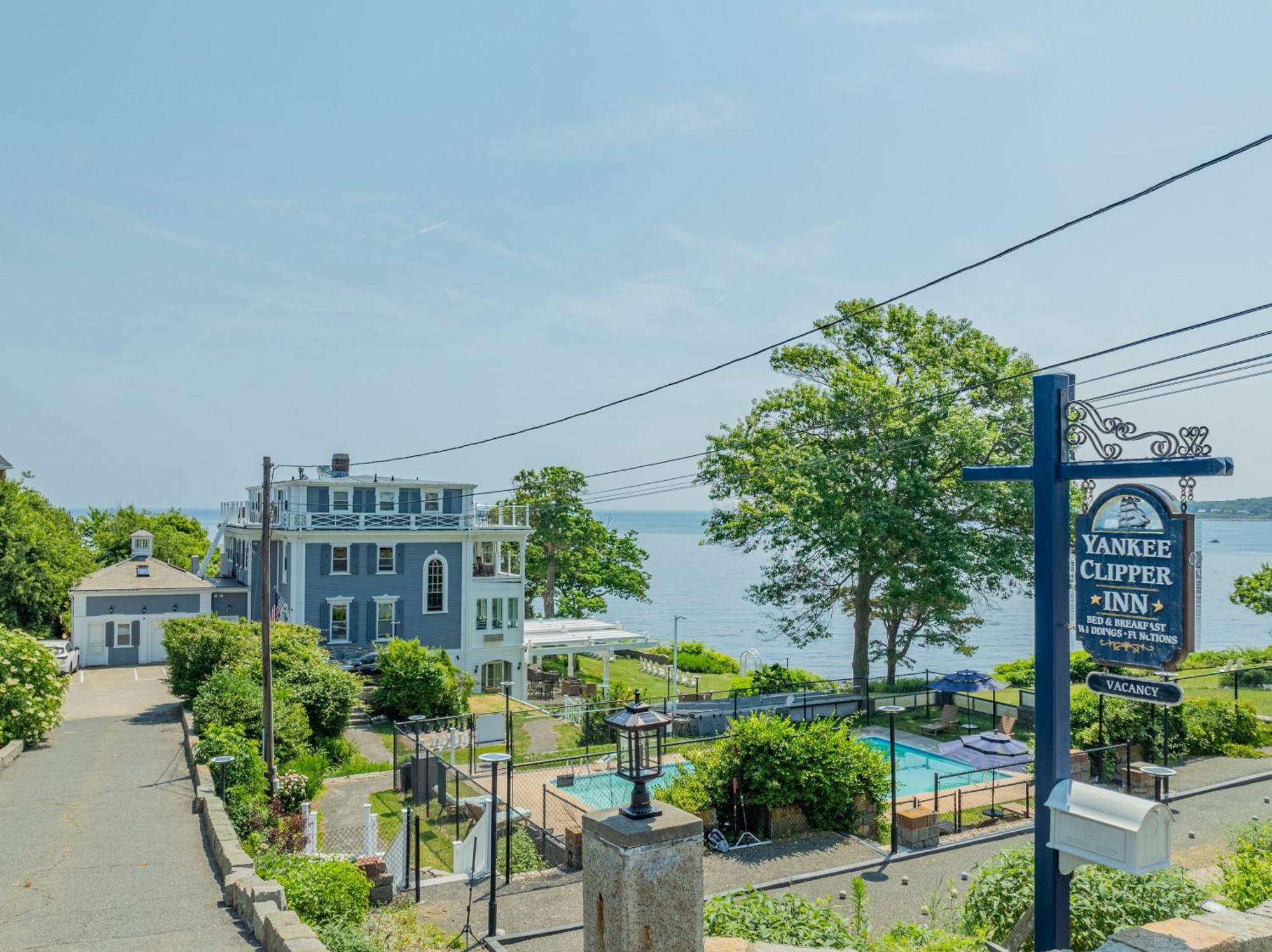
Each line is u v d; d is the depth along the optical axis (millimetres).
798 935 9828
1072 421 8164
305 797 23125
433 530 44594
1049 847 7828
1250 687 33281
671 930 5691
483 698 42125
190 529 81500
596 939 5852
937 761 28906
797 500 34906
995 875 10969
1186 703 25672
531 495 62469
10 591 43656
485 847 18984
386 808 24156
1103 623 7824
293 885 13281
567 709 36188
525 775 26234
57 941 10766
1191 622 7258
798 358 41344
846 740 21203
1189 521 7289
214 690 27469
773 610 110188
